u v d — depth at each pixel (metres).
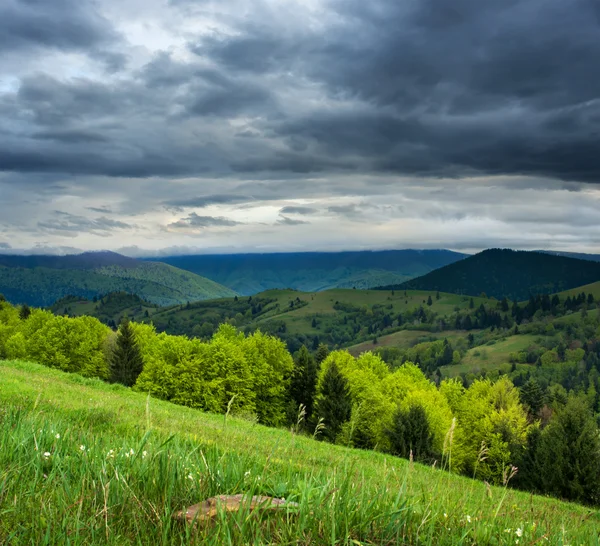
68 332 80.19
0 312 124.62
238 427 19.94
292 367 73.75
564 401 106.25
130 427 11.55
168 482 4.43
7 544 3.29
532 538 4.21
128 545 3.39
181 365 60.69
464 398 77.75
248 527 3.62
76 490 4.08
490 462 57.53
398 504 4.10
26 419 6.36
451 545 3.91
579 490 39.91
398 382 72.62
